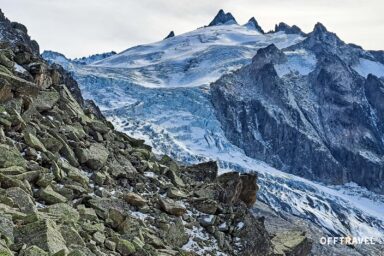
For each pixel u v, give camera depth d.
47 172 22.00
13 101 24.39
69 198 21.39
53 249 14.66
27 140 22.81
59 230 16.39
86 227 18.95
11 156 20.50
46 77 30.45
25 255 13.77
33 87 26.22
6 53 29.17
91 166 26.19
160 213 25.86
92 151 27.11
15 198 17.58
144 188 27.97
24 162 20.84
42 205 19.36
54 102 28.77
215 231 26.88
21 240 14.88
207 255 25.05
